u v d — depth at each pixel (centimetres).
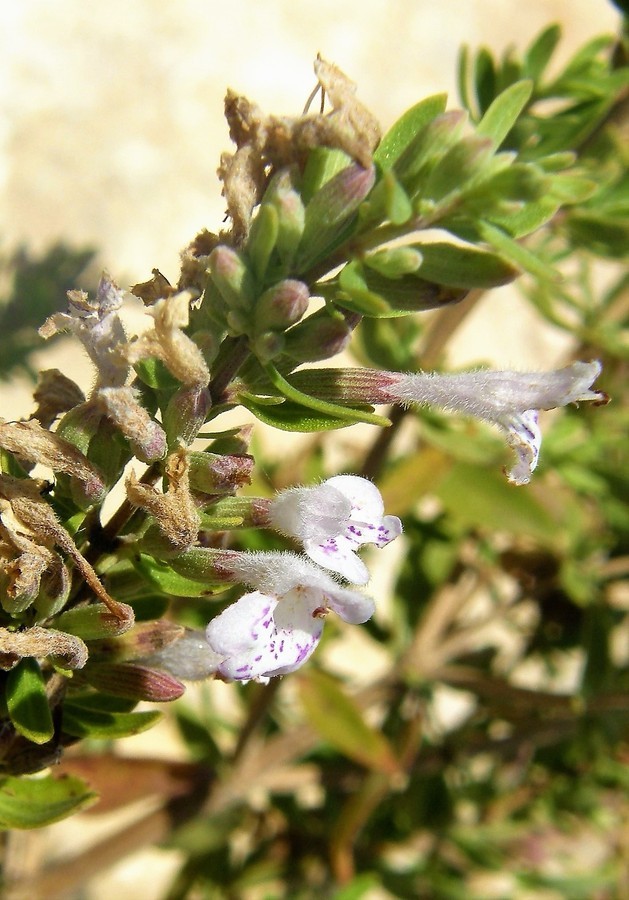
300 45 25
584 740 15
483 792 16
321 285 6
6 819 6
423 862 16
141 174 23
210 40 24
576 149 12
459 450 12
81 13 23
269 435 21
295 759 15
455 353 24
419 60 26
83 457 6
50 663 6
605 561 15
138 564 6
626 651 19
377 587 22
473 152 6
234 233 6
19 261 14
